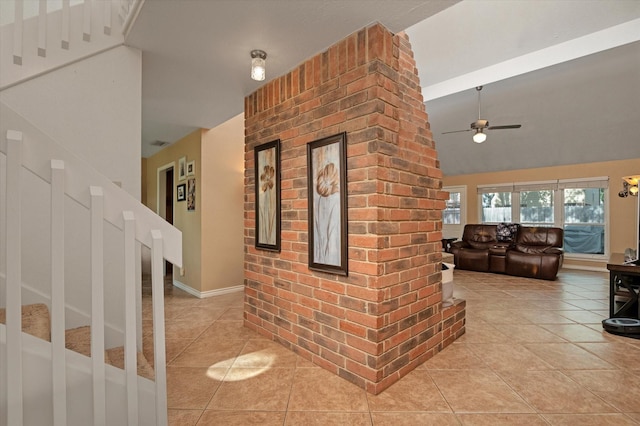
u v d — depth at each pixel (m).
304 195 2.44
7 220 1.09
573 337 2.87
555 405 1.84
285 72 2.64
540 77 4.82
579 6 2.84
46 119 2.01
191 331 3.03
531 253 5.71
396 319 2.07
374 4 1.82
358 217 2.02
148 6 1.86
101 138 2.20
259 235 2.91
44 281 1.94
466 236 7.30
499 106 5.73
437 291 2.51
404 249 2.14
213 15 1.94
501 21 3.04
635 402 1.87
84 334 1.87
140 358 1.94
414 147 2.28
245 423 1.69
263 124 2.90
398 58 2.13
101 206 1.25
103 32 2.19
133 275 1.31
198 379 2.14
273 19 1.97
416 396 1.93
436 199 2.50
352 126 2.07
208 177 4.46
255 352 2.54
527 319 3.38
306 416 1.75
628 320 3.08
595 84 4.87
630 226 6.03
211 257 4.47
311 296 2.38
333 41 2.20
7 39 1.89
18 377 1.11
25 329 1.43
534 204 7.24
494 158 7.31
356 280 2.04
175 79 2.82
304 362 2.37
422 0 1.79
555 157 6.59
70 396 1.23
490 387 2.03
